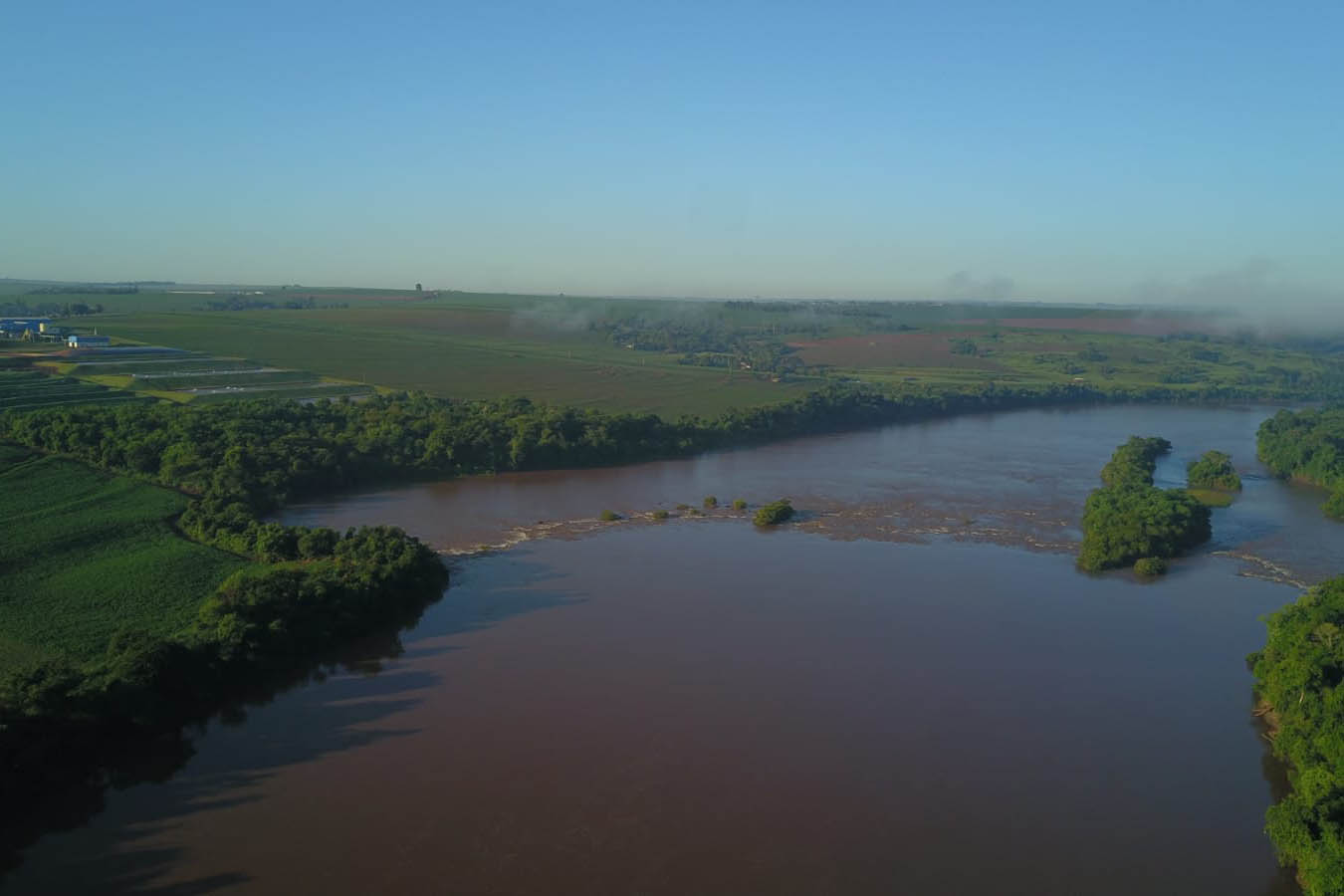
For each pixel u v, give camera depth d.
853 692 62.66
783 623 75.06
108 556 85.31
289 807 49.31
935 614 77.31
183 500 104.12
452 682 64.19
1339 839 41.53
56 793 50.28
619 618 76.06
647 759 54.12
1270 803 50.16
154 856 45.19
